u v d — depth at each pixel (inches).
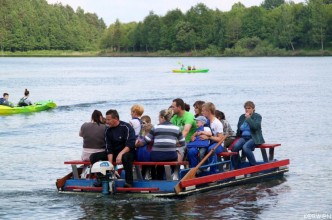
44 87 3235.7
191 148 825.5
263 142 880.3
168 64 7101.4
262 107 2044.8
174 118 834.2
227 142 874.8
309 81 3654.0
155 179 810.2
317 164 1002.1
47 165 1022.4
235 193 796.0
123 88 3125.0
